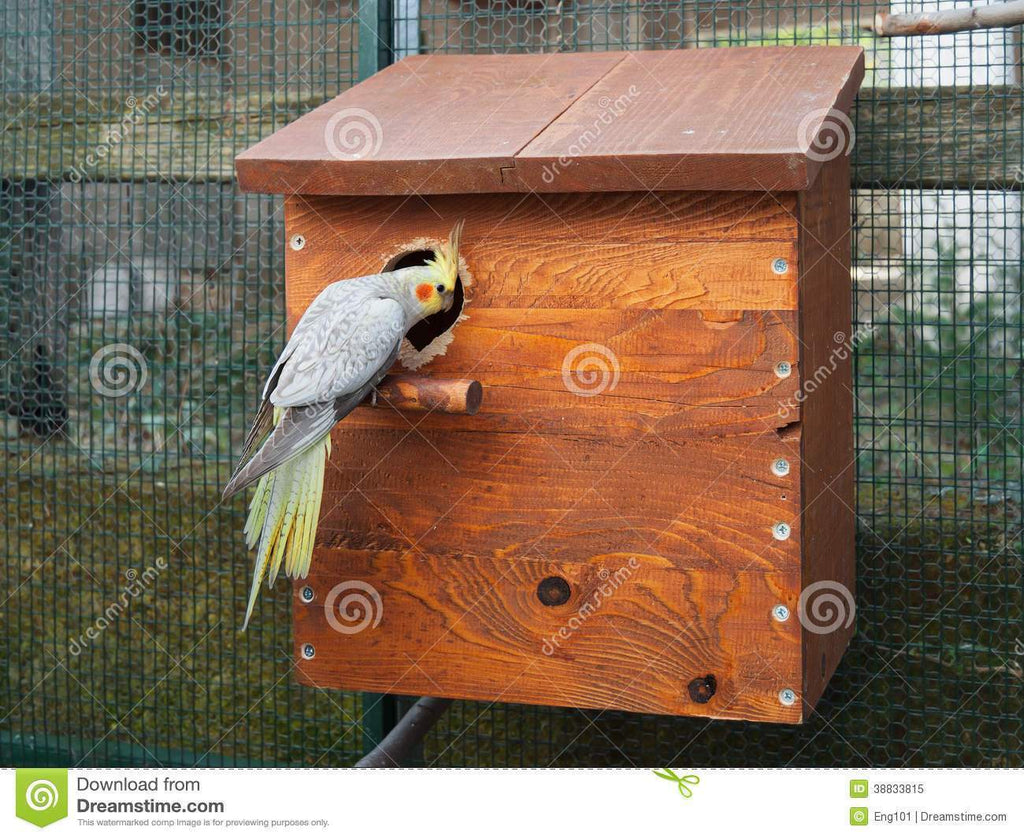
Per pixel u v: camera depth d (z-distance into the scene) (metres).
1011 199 2.60
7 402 2.98
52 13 2.87
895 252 2.64
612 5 2.65
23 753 2.98
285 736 2.80
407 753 2.22
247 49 2.73
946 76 2.38
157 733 2.90
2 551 3.04
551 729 2.63
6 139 2.90
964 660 2.43
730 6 2.42
